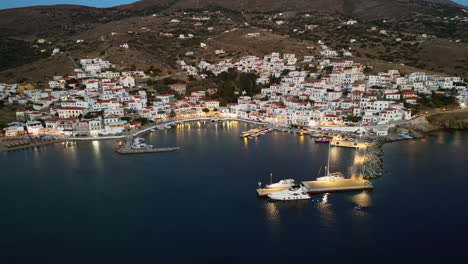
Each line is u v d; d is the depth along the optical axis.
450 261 71.06
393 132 173.12
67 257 73.94
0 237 81.81
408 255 73.44
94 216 91.00
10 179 117.81
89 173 123.12
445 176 113.19
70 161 138.12
